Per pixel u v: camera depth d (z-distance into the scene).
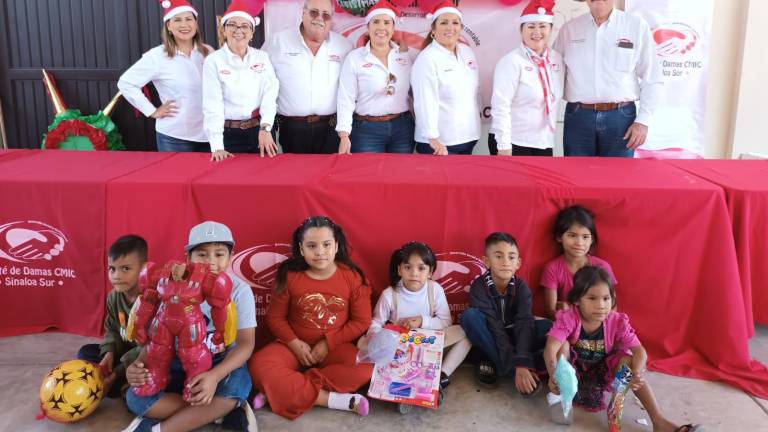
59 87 4.43
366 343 2.38
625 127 3.49
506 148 3.49
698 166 2.96
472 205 2.51
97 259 2.59
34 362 2.47
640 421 2.13
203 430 2.05
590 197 2.48
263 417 2.14
